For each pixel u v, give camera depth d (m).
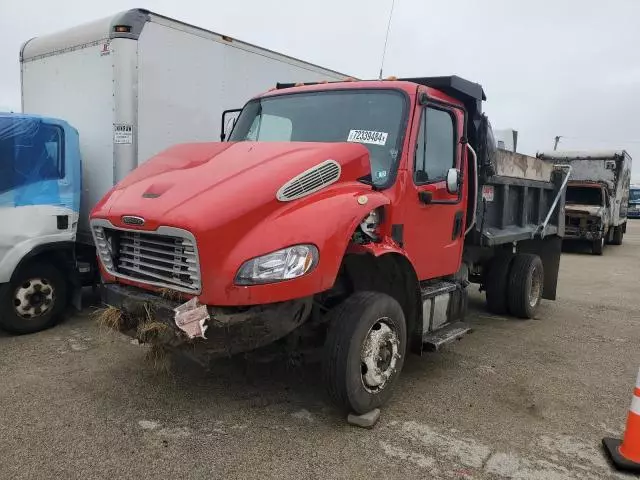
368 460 3.66
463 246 5.89
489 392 4.93
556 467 3.68
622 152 19.50
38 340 5.95
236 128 5.68
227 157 4.27
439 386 5.02
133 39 6.55
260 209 3.62
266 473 3.47
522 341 6.64
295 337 4.22
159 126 6.96
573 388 5.11
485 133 5.91
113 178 6.68
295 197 3.78
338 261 3.78
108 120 6.70
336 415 4.30
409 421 4.27
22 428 3.95
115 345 5.77
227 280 3.49
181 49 7.14
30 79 7.96
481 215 6.14
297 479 3.42
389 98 4.86
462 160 5.52
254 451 3.72
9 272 5.89
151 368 5.12
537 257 7.93
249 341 3.61
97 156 6.91
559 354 6.16
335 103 5.09
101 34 6.68
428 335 5.14
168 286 3.78
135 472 3.43
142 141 6.77
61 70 7.36
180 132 7.24
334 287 4.38
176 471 3.46
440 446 3.89
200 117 7.48
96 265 7.03
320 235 3.69
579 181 19.33
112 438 3.84
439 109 5.17
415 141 4.73
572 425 4.32
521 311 7.68
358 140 4.82
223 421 4.14
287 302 3.70
